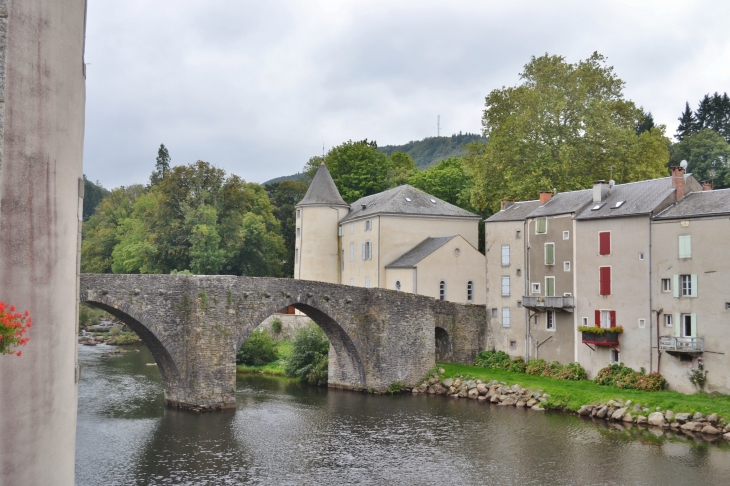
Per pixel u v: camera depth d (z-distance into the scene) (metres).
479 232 72.69
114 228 97.62
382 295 51.25
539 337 51.66
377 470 32.38
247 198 84.62
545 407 44.69
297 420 41.84
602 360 46.91
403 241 64.94
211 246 74.94
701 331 41.47
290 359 58.25
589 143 60.81
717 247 40.97
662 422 38.91
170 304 42.94
